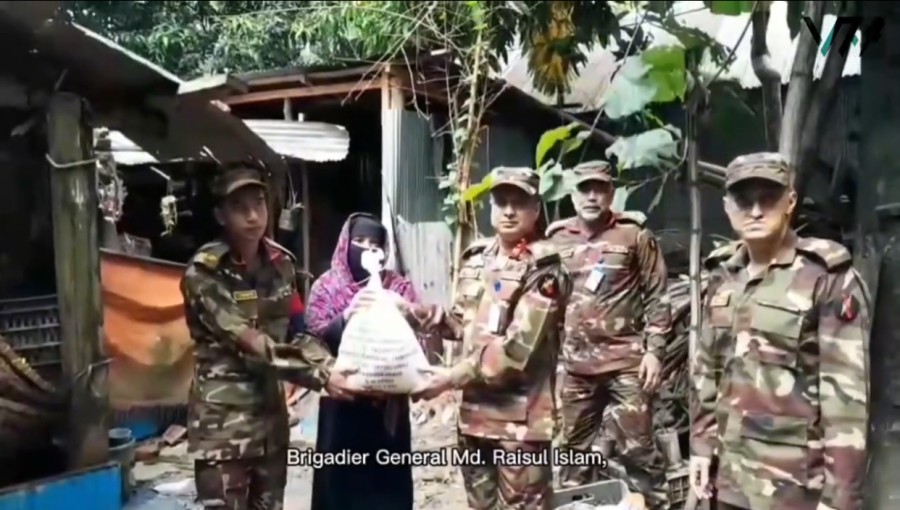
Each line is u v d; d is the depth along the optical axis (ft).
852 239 13.17
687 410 13.75
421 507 12.28
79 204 11.35
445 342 9.69
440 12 19.93
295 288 9.18
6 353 11.02
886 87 9.55
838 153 14.67
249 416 8.66
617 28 15.80
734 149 17.43
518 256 8.34
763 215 6.97
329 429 8.83
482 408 8.43
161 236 19.58
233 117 11.62
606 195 12.13
